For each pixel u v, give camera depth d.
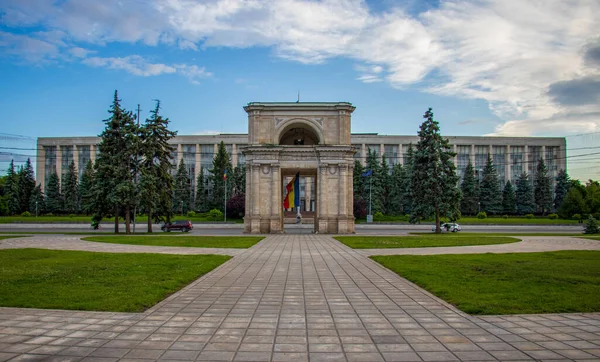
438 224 55.09
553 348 8.46
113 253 26.16
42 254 25.22
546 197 106.75
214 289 14.94
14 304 11.91
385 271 19.38
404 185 95.50
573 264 20.19
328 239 41.50
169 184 56.66
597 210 88.94
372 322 10.50
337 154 54.69
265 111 55.69
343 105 55.38
